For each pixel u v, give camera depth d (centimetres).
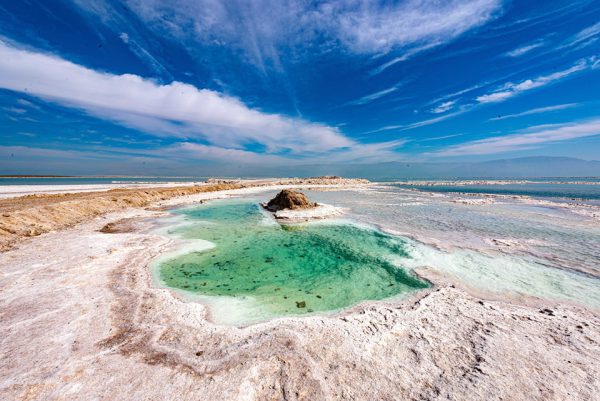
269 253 1633
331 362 652
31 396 531
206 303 996
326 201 4325
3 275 1109
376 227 2258
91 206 2717
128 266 1309
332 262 1473
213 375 607
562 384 575
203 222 2536
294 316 905
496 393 554
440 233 2006
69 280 1091
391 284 1176
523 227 2203
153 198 4044
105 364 630
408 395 556
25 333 734
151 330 779
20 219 1855
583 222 2391
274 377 604
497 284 1126
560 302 968
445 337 750
